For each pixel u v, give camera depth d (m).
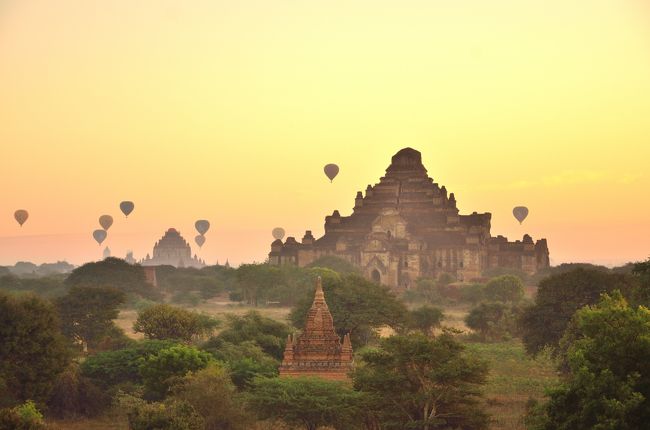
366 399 87.50
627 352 67.19
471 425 85.69
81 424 103.62
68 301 156.75
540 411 69.88
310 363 104.12
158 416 81.31
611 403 62.88
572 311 138.25
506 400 113.81
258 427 93.75
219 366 104.62
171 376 102.00
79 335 156.75
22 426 76.12
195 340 145.00
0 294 113.75
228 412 90.62
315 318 106.62
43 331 110.44
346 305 154.88
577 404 66.69
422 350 85.75
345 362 104.25
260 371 107.06
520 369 141.38
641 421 63.91
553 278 144.12
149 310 144.00
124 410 103.62
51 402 107.81
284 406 89.38
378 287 163.25
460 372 83.75
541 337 141.75
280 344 129.62
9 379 105.31
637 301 101.38
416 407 85.81
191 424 82.44
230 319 161.00
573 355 69.56
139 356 115.62
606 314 70.94
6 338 107.62
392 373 86.00
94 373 113.94
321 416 88.81
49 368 107.56
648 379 65.56
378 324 154.00
